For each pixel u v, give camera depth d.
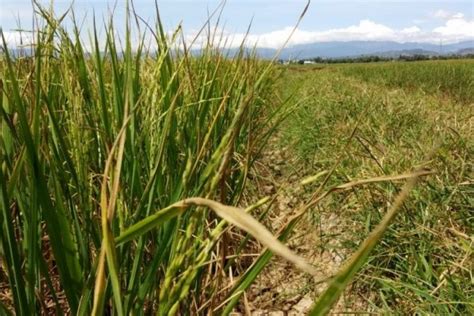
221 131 2.04
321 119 5.66
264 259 0.95
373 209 2.56
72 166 1.11
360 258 0.54
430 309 1.76
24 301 0.92
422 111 5.24
